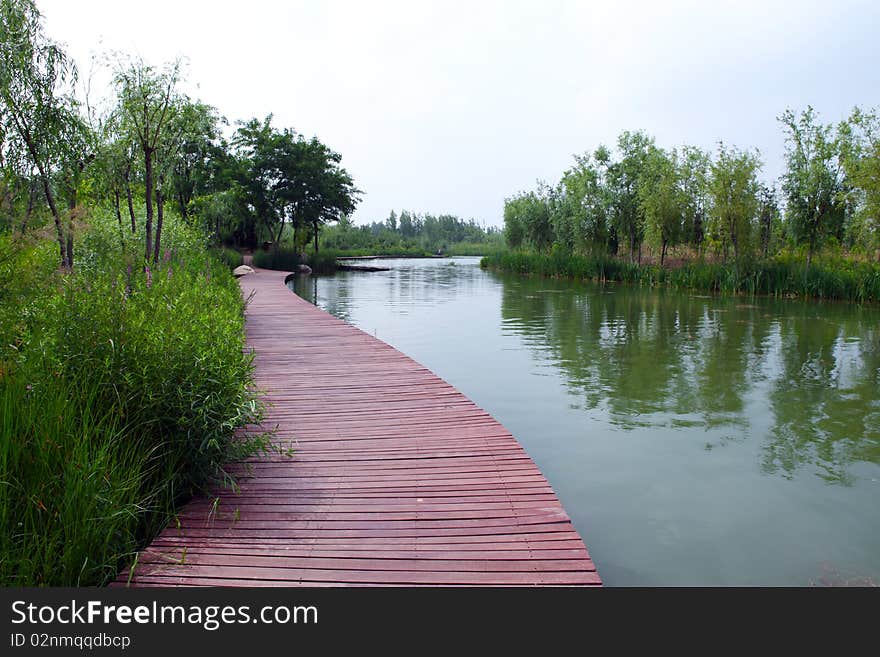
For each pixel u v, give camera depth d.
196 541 2.92
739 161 19.80
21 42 5.73
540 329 12.26
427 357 9.32
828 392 7.08
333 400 5.52
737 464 4.85
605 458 4.98
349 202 36.59
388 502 3.38
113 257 7.27
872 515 3.98
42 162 6.08
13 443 2.58
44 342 3.34
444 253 68.12
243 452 3.65
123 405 3.22
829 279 17.67
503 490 3.54
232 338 4.04
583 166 27.08
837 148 17.78
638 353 9.56
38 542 2.44
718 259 23.03
